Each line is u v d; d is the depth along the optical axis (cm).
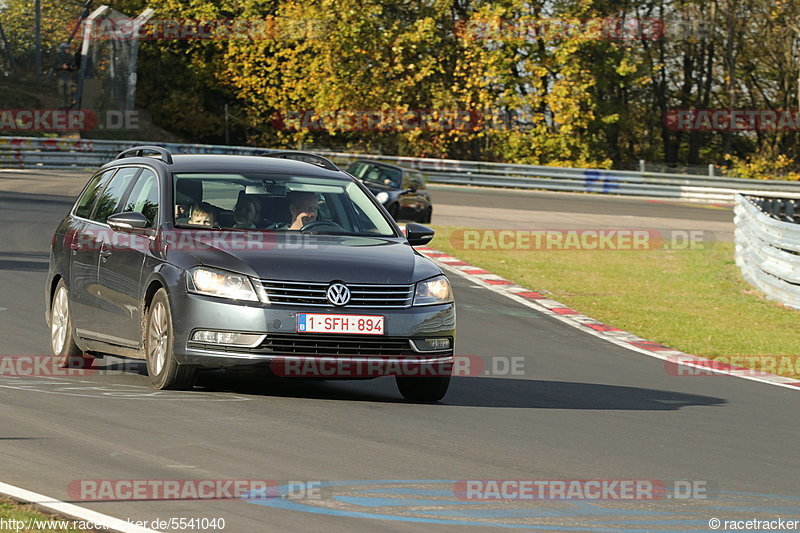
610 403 3186
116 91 18325
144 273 2928
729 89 19650
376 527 1702
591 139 18425
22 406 2561
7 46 18088
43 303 4647
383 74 18700
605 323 5378
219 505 1778
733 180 15612
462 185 16250
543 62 18138
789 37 19188
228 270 2756
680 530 1792
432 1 18838
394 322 2794
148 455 2116
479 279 6631
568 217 11850
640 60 18500
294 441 2309
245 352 2711
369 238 3098
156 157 3281
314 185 3219
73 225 3450
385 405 2853
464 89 18325
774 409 3300
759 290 6794
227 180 3142
